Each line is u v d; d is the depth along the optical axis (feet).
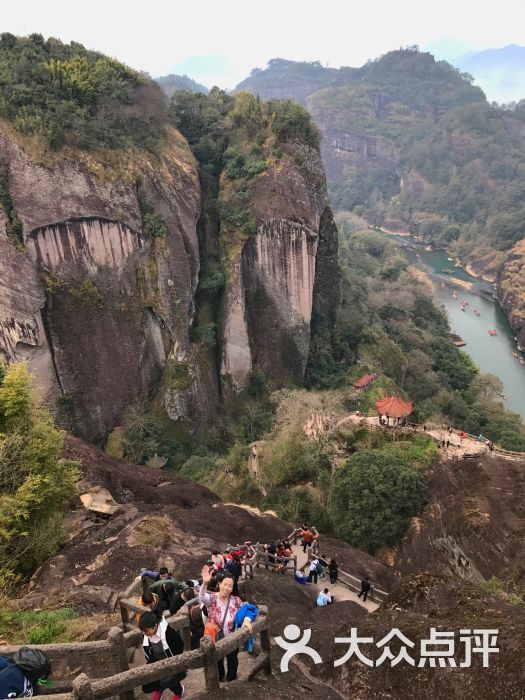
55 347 136.46
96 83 137.90
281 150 166.50
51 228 128.47
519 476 67.67
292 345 175.63
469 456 78.79
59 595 37.99
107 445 145.28
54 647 20.06
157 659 20.94
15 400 42.52
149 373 152.35
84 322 138.00
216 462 126.21
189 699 20.44
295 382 178.91
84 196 130.82
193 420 150.41
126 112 145.59
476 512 62.23
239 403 167.53
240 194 163.02
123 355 146.00
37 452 42.14
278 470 98.12
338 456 93.61
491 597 31.89
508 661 23.70
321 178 175.63
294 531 64.59
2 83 127.54
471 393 187.73
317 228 171.63
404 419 93.86
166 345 151.53
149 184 142.20
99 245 135.54
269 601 41.88
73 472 46.98
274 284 168.35
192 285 155.22
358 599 51.11
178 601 24.85
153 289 144.56
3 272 125.08
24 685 17.22
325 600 45.21
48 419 47.09
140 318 145.89
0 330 129.49
